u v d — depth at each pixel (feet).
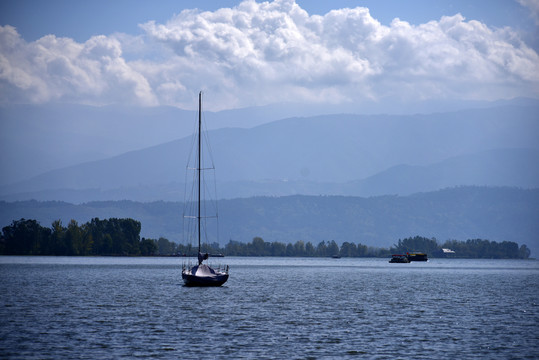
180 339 407.64
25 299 638.53
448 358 362.12
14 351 368.48
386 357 362.74
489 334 435.53
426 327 463.42
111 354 363.35
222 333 430.61
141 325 460.55
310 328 453.99
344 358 359.25
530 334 436.35
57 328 443.32
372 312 549.13
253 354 366.84
